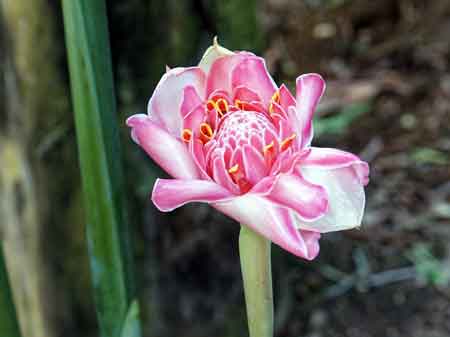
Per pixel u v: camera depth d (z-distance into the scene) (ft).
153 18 2.43
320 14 5.12
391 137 4.50
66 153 2.16
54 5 2.00
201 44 2.66
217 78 1.25
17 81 2.00
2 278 1.43
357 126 4.57
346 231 4.06
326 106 4.49
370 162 4.37
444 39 4.96
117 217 1.49
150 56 2.48
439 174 4.27
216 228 2.91
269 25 5.02
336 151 1.18
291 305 3.63
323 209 1.11
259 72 1.24
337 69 4.83
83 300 2.34
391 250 3.99
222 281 2.97
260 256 1.21
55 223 2.20
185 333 2.93
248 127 1.18
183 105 1.22
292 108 1.19
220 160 1.16
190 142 1.18
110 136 1.43
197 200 1.12
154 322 2.85
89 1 1.35
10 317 1.45
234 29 2.85
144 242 2.70
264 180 1.13
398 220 4.09
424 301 3.76
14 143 2.05
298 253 1.10
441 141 4.45
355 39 5.00
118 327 1.56
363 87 4.66
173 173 1.19
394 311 3.73
